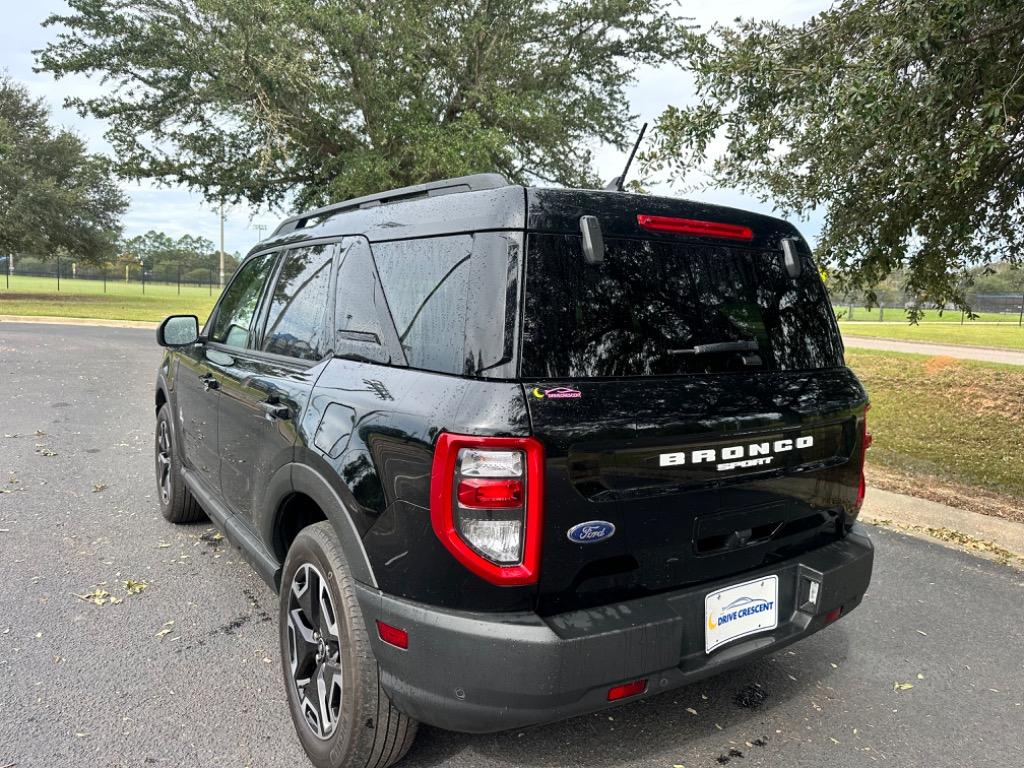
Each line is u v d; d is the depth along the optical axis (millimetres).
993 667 3377
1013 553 4930
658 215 2379
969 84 4707
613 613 2092
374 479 2201
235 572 4203
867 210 5996
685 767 2574
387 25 18781
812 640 3633
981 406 11023
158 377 5145
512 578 1952
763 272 2658
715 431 2260
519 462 1939
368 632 2215
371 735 2281
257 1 17031
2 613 3621
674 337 2332
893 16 4699
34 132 38406
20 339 17156
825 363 2811
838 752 2695
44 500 5461
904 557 4844
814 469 2592
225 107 18469
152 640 3395
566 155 21953
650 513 2152
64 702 2867
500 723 2016
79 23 19438
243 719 2797
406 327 2361
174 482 4758
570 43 21906
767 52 5441
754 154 5629
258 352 3396
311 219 3457
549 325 2082
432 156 17453
